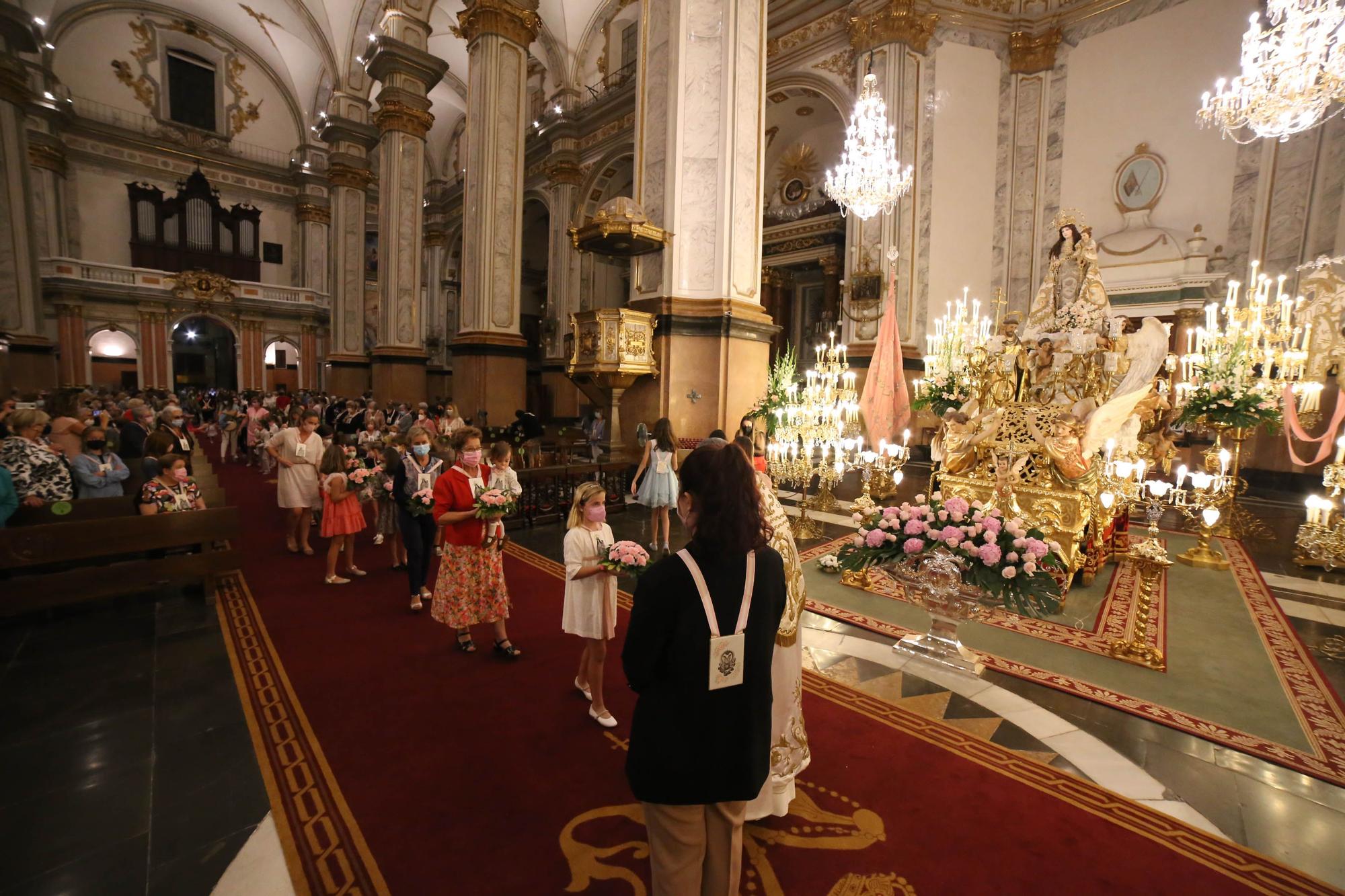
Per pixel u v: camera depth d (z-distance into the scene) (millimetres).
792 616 2648
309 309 33156
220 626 4773
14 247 14883
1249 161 12328
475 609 4242
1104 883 2357
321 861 2406
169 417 7969
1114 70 13945
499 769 3025
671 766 1641
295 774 2953
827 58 15352
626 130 20234
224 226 31500
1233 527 8492
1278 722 3568
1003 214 14977
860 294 14227
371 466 7039
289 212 34000
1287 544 7836
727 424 9180
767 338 9781
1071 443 5797
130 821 2611
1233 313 7801
